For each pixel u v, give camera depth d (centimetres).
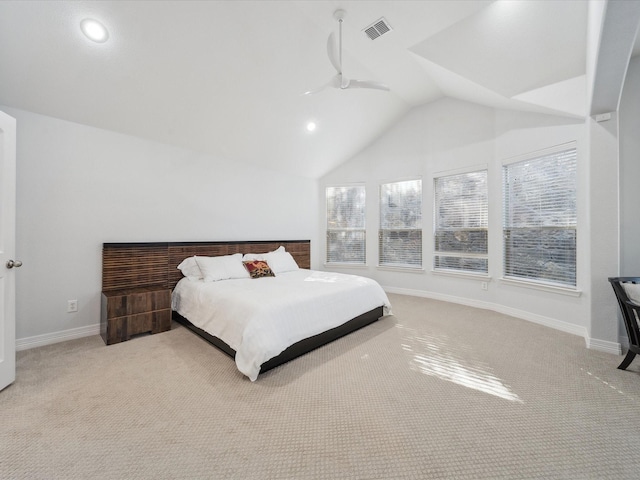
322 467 131
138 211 336
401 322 342
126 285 320
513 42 253
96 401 181
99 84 266
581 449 142
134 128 323
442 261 456
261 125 383
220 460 135
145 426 158
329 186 568
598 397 185
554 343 275
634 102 267
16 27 210
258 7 247
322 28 277
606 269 254
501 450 141
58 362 235
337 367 229
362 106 426
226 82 305
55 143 279
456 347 268
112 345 273
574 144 299
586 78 250
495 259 389
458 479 125
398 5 246
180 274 364
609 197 253
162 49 254
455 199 438
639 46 255
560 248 318
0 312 191
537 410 173
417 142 477
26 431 152
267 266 386
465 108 420
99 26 225
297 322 244
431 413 170
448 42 285
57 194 280
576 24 215
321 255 571
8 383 196
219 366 230
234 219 436
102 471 128
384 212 525
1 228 192
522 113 351
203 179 398
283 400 183
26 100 256
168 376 214
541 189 336
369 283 339
